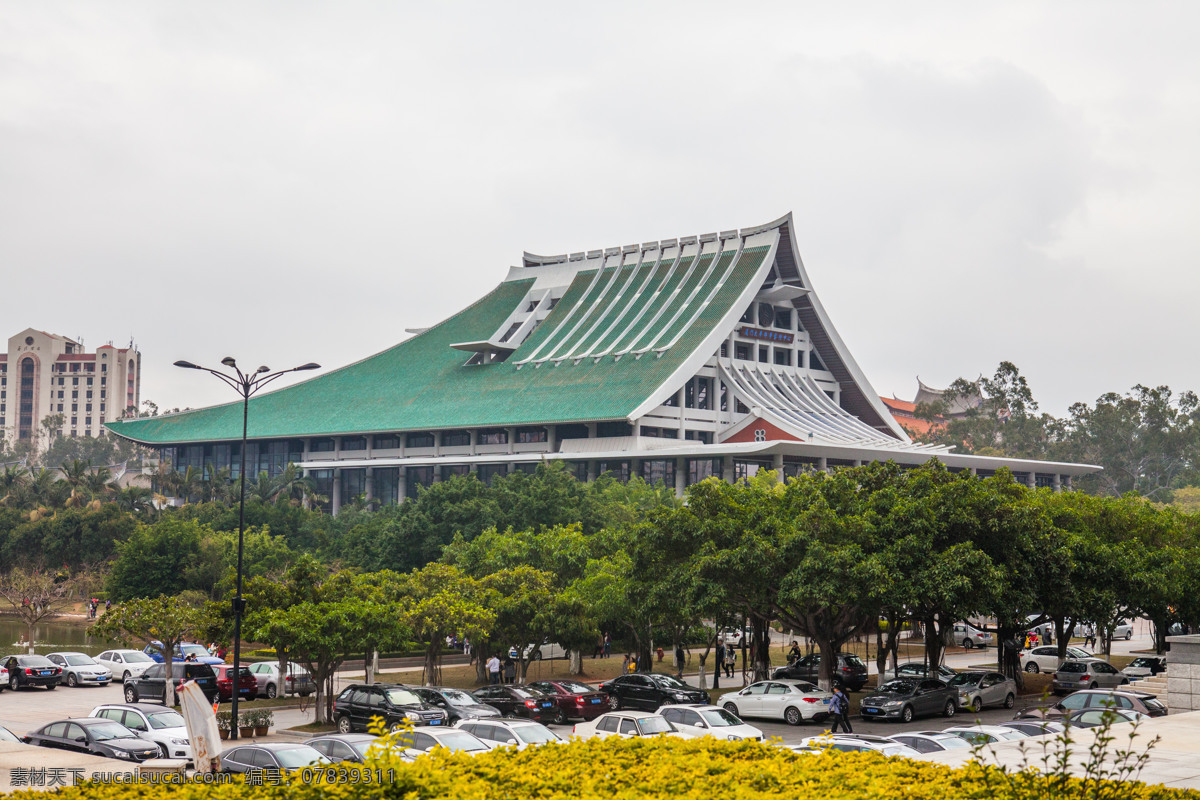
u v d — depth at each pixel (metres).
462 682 61.41
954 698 47.00
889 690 46.50
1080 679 53.78
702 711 34.69
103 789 16.52
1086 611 52.25
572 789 15.98
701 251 132.62
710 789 15.86
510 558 64.31
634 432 113.06
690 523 50.94
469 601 55.66
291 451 143.50
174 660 61.31
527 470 122.81
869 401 133.25
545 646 72.56
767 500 52.62
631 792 15.19
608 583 57.28
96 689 57.97
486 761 17.39
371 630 45.75
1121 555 54.31
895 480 53.16
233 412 149.75
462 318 148.38
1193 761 24.72
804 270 128.50
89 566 107.44
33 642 81.44
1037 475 137.38
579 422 114.50
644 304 130.88
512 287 149.50
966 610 46.72
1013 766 24.47
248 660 67.75
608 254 140.88
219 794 15.38
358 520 106.56
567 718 44.75
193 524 92.62
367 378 144.50
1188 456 188.50
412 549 85.25
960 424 180.00
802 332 132.25
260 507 108.94
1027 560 50.09
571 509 84.62
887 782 16.56
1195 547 64.12
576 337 132.62
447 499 87.38
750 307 127.00
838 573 45.56
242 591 49.97
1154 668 56.88
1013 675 54.94
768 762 17.97
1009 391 187.75
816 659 57.03
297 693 55.28
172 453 156.38
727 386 122.19
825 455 110.38
